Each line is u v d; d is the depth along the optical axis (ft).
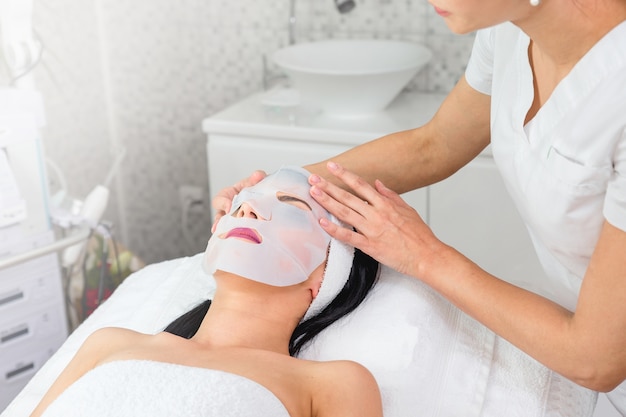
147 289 5.23
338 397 3.77
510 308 3.70
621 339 3.35
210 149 8.09
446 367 4.33
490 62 4.33
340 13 9.02
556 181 3.68
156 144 9.97
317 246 4.17
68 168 8.82
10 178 5.86
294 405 3.73
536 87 3.88
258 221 4.12
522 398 4.31
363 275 4.42
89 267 7.29
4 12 6.16
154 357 3.90
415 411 4.13
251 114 8.20
